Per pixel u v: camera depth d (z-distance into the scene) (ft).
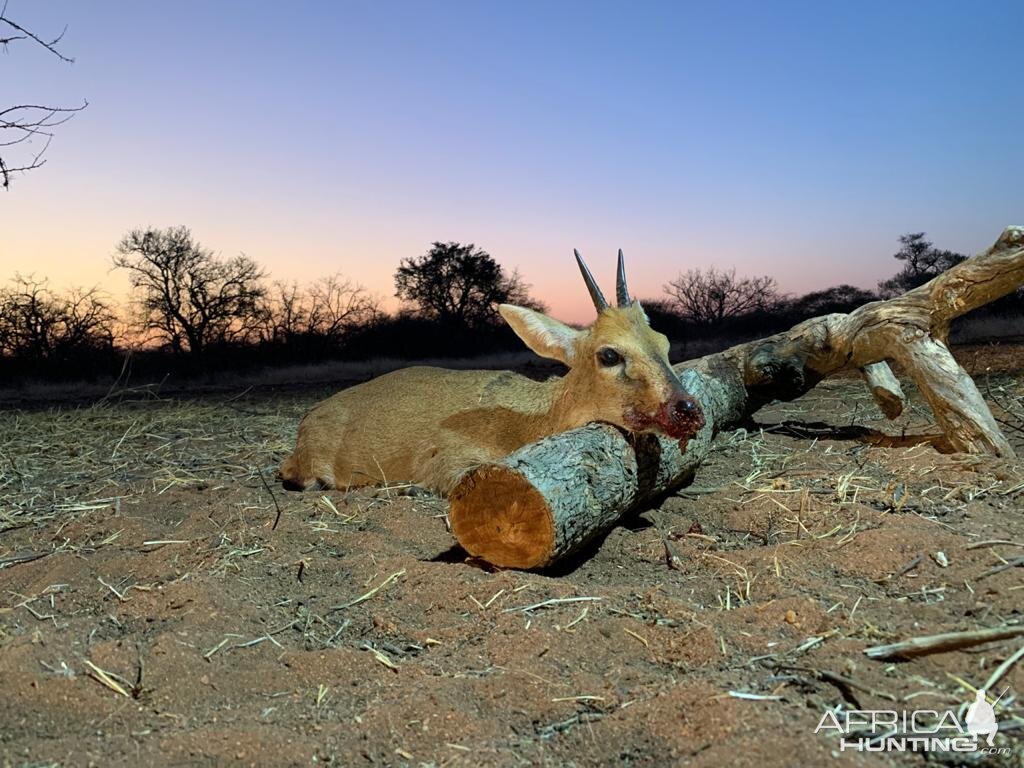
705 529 3.78
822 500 3.86
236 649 2.68
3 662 2.49
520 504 3.13
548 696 2.31
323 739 2.14
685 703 2.15
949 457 4.42
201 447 6.72
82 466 5.90
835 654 2.36
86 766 2.03
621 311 3.99
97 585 3.30
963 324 14.65
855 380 8.76
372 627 2.86
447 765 2.02
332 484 4.94
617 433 3.68
